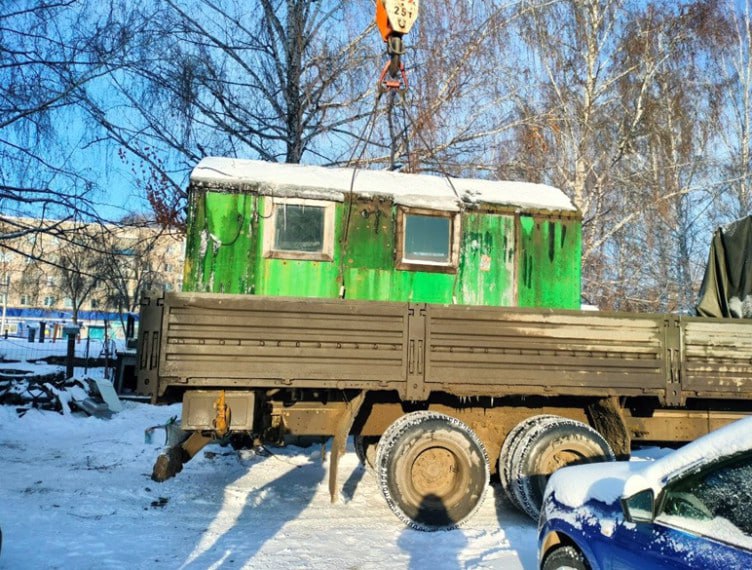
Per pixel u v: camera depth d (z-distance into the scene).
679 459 2.81
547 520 3.61
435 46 13.25
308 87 13.30
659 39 15.25
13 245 11.53
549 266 7.14
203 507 6.08
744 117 16.53
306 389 5.91
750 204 16.06
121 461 8.08
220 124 13.02
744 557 2.34
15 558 4.45
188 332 5.20
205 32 12.92
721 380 6.10
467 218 6.99
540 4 14.90
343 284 6.63
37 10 10.12
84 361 18.41
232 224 6.48
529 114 14.44
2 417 10.72
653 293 16.00
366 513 6.05
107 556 4.58
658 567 2.65
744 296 7.18
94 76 10.74
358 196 6.73
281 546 4.94
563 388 5.80
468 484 5.60
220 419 5.30
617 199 15.68
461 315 5.67
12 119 9.97
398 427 5.63
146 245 13.40
